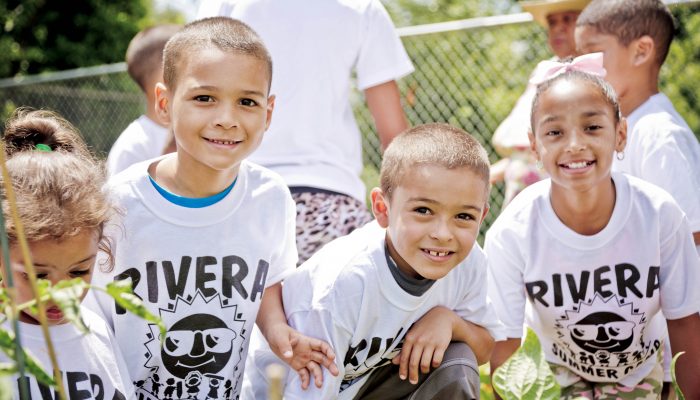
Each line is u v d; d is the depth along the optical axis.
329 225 3.18
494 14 12.64
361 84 3.38
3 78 13.23
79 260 2.17
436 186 2.35
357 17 3.29
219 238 2.51
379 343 2.53
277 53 3.25
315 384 2.49
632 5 3.41
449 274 2.60
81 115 7.96
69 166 2.23
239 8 3.32
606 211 2.79
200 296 2.49
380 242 2.54
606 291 2.83
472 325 2.69
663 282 2.84
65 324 2.22
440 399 2.51
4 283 2.07
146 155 4.08
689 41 5.41
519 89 5.64
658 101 3.31
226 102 2.41
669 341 3.07
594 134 2.71
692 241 2.85
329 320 2.49
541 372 2.00
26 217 2.07
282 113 3.24
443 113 5.74
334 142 3.31
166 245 2.46
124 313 2.45
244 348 2.58
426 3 12.96
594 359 2.95
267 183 2.62
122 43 13.89
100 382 2.26
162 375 2.50
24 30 13.48
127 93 7.85
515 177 4.43
